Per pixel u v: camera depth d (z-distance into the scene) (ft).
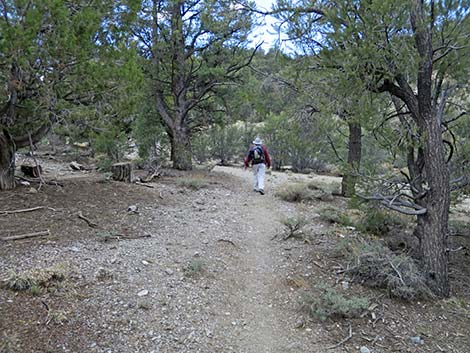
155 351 11.44
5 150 25.13
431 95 18.26
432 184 17.34
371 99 17.17
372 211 20.44
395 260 16.93
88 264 15.89
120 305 13.33
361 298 15.05
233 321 13.64
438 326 14.32
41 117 23.18
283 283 16.83
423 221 17.66
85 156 54.13
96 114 24.61
